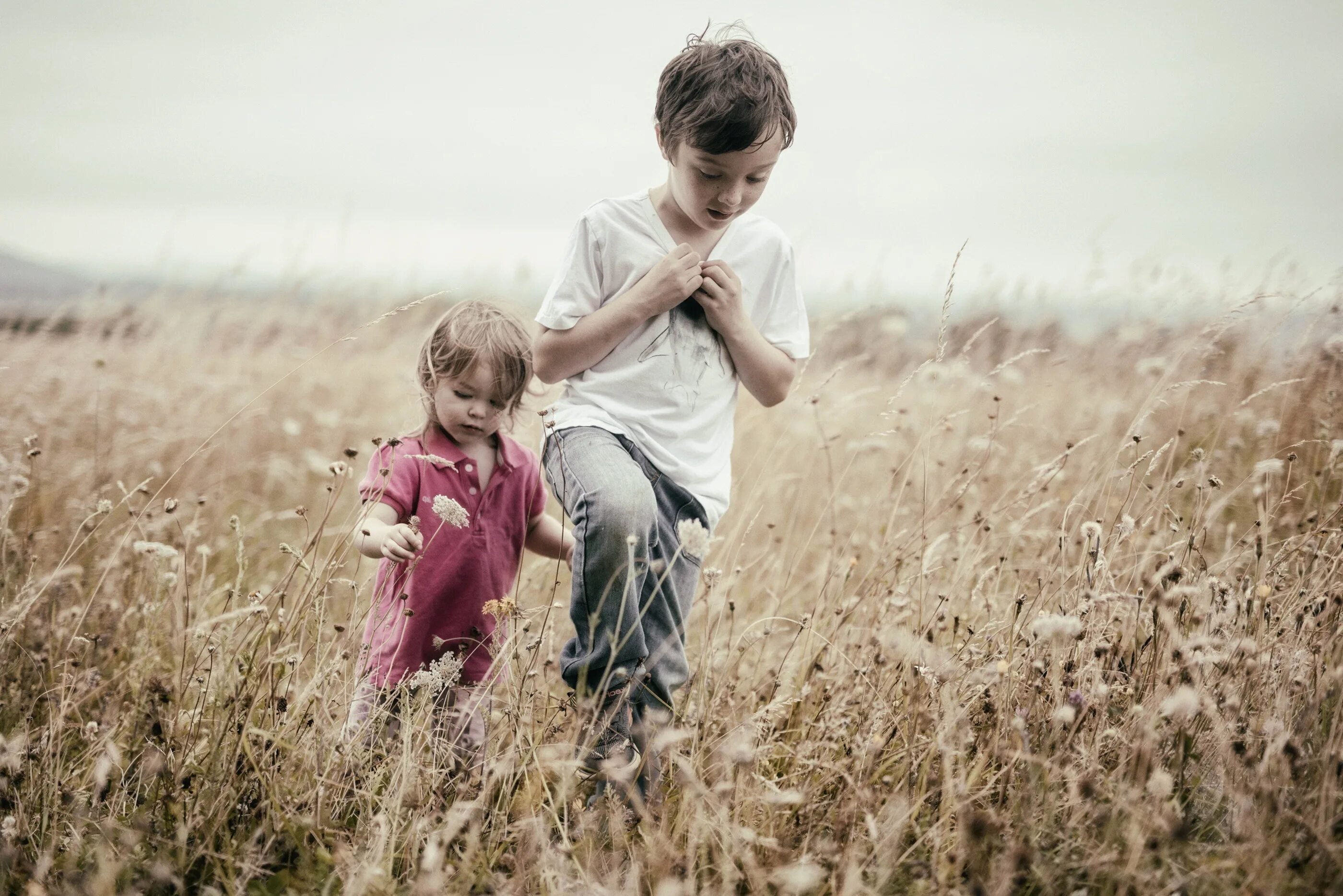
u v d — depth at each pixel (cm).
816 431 454
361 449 539
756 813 212
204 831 208
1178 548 261
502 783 222
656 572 241
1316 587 246
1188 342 357
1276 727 205
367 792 218
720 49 240
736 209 246
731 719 247
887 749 233
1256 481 297
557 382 255
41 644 286
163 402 531
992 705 233
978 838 185
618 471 231
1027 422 434
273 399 584
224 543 394
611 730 233
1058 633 204
